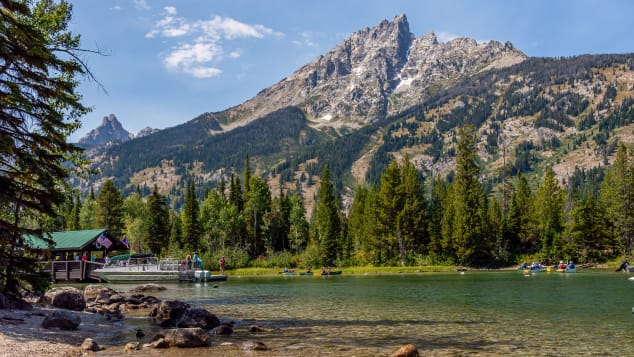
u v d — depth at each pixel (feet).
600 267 283.18
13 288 71.77
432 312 83.25
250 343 51.06
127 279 185.98
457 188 336.08
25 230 62.80
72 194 82.43
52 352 46.24
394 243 316.19
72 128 83.41
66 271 185.88
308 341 55.62
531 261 312.91
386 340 56.13
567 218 360.07
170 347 51.19
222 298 117.29
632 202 312.50
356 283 178.19
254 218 389.60
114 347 51.42
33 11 80.02
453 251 314.55
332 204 375.04
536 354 47.62
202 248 347.56
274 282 192.24
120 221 367.04
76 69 61.00
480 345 52.60
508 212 366.02
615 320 70.13
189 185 353.92
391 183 317.83
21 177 61.26
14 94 53.62
